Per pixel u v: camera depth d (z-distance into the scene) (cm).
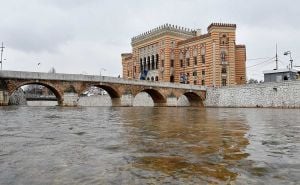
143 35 8788
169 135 918
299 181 420
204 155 602
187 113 2716
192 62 7662
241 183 411
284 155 602
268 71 6284
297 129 1127
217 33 6988
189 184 407
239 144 741
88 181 421
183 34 8238
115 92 5334
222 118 1883
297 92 4819
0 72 3975
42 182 417
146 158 572
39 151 639
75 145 718
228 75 7012
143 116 2061
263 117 2041
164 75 8031
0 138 834
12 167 500
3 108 3431
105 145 720
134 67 9262
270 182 415
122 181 421
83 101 9300
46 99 8556
